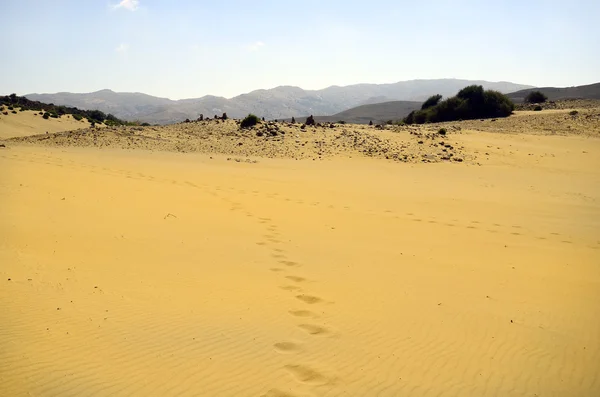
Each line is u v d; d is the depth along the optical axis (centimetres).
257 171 2362
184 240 1037
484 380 529
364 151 2973
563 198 1984
